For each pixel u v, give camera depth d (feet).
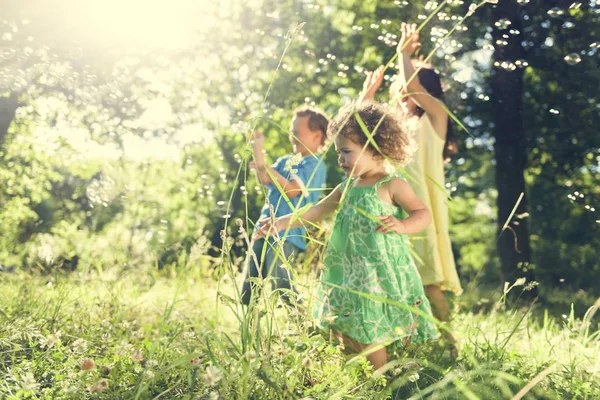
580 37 34.65
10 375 9.02
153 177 44.19
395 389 9.10
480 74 39.50
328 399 7.72
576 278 50.70
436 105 13.51
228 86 42.78
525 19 34.63
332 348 8.77
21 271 18.71
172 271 21.50
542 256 51.60
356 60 42.11
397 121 11.30
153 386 8.17
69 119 28.50
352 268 10.58
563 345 12.19
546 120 41.73
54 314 12.85
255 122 9.00
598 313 24.54
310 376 8.46
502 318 14.75
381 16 40.47
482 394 8.58
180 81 37.83
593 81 37.32
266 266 14.47
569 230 50.60
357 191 11.05
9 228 31.40
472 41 33.06
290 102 44.55
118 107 29.84
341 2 42.06
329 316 9.18
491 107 41.01
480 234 68.59
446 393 8.45
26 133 30.48
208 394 7.62
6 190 33.42
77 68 26.05
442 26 30.89
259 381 7.98
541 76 39.24
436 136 13.47
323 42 43.16
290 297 8.76
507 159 39.86
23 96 27.78
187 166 45.83
